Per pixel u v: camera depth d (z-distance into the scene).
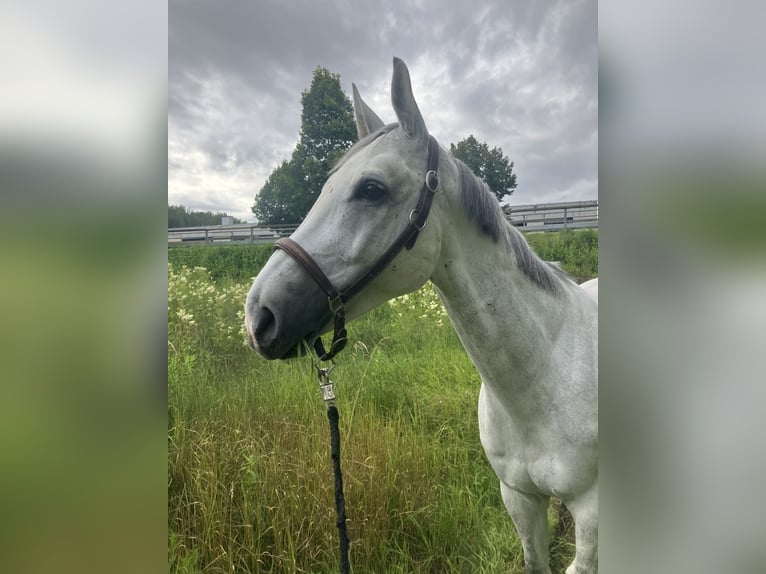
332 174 0.98
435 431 2.09
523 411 1.03
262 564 1.52
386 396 2.32
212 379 2.37
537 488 1.10
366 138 0.97
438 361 2.68
